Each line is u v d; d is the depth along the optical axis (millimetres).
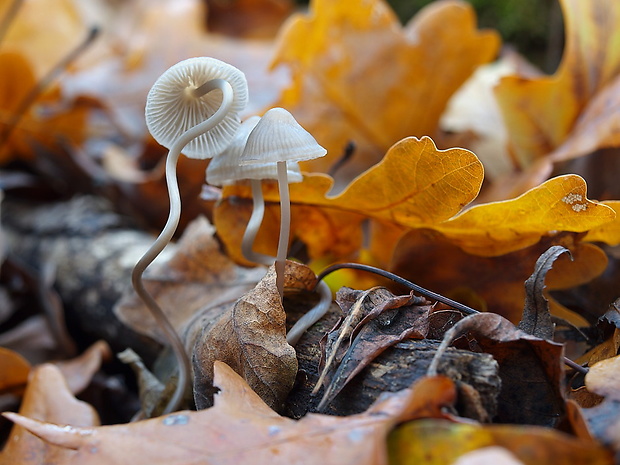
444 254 202
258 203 194
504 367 161
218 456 147
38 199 324
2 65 309
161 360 208
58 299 252
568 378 170
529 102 256
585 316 204
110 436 152
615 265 207
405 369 158
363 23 267
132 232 277
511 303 199
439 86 278
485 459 128
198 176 265
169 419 154
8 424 209
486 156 304
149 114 179
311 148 174
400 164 188
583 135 233
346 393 160
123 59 399
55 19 384
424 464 138
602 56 245
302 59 264
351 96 269
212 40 402
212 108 186
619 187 242
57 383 197
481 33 277
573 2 250
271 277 176
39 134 323
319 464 143
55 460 176
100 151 334
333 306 187
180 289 211
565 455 134
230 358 175
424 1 433
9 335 247
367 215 207
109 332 247
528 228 189
